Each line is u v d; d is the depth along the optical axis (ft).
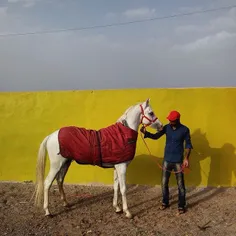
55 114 25.21
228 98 23.52
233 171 23.59
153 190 23.35
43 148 18.51
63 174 19.84
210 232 16.52
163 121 24.00
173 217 18.52
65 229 16.99
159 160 24.03
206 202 20.86
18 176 25.62
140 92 24.18
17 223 17.75
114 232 16.60
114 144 18.03
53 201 21.21
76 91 24.95
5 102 25.71
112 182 24.52
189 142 18.83
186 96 23.84
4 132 25.72
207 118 23.68
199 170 23.81
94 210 19.66
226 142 23.59
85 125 24.88
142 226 17.33
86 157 18.07
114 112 24.47
